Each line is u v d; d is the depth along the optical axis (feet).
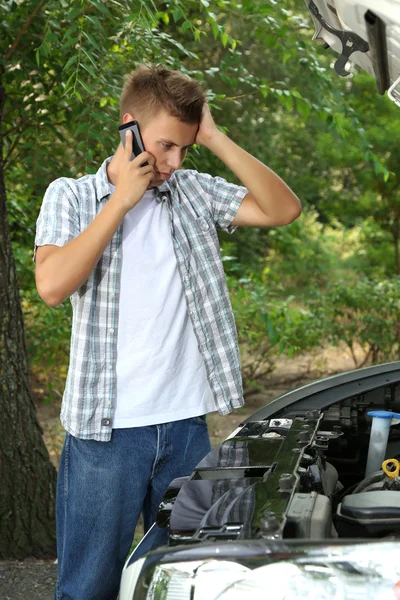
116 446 7.30
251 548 4.59
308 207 45.11
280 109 39.01
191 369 7.57
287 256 40.91
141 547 5.82
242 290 19.26
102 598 7.64
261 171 7.76
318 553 4.50
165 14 14.20
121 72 13.41
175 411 7.44
